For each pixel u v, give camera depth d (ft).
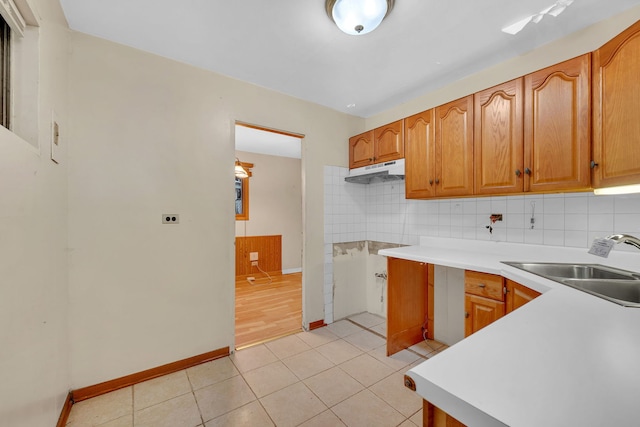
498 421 1.34
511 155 5.58
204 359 6.72
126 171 5.82
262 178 16.20
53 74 4.44
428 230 8.20
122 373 5.74
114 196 5.68
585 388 1.57
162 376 6.14
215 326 6.89
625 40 4.01
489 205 6.84
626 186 4.17
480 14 4.86
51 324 4.23
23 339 3.23
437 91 7.86
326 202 9.14
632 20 4.73
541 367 1.80
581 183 4.68
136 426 4.71
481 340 2.22
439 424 1.94
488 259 5.89
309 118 8.72
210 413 5.01
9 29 3.58
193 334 6.59
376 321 9.29
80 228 5.33
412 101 8.56
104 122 5.59
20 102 3.67
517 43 5.73
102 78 5.58
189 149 6.56
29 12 3.55
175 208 6.38
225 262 7.06
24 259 3.29
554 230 5.82
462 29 5.28
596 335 2.30
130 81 5.87
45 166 4.04
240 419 4.87
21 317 3.19
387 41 5.66
